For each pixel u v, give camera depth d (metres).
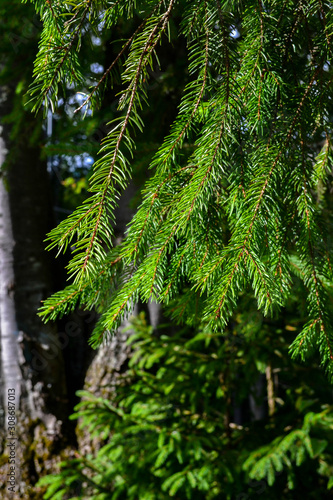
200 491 2.45
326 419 2.27
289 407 2.78
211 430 2.63
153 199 1.00
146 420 2.64
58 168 4.72
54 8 0.98
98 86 0.99
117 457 2.66
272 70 0.97
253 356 2.48
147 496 2.41
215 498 2.46
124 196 2.75
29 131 3.40
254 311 1.92
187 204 0.94
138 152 1.96
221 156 0.95
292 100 1.00
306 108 0.99
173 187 1.01
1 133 3.46
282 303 0.97
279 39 1.00
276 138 0.98
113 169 0.96
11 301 3.38
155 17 0.98
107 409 2.70
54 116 3.44
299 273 1.33
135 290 0.98
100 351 3.17
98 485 2.65
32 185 3.53
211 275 0.95
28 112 2.81
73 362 3.51
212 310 0.94
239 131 0.97
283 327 2.59
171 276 1.02
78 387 3.44
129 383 3.04
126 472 2.54
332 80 1.01
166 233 0.98
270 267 0.97
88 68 1.87
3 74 2.68
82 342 3.52
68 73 0.96
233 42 0.97
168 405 2.66
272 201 0.95
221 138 0.95
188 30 1.00
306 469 2.48
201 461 2.42
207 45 0.98
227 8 0.97
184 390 2.64
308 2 1.00
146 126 2.28
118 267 1.04
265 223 0.95
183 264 1.03
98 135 2.68
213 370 2.57
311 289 1.00
